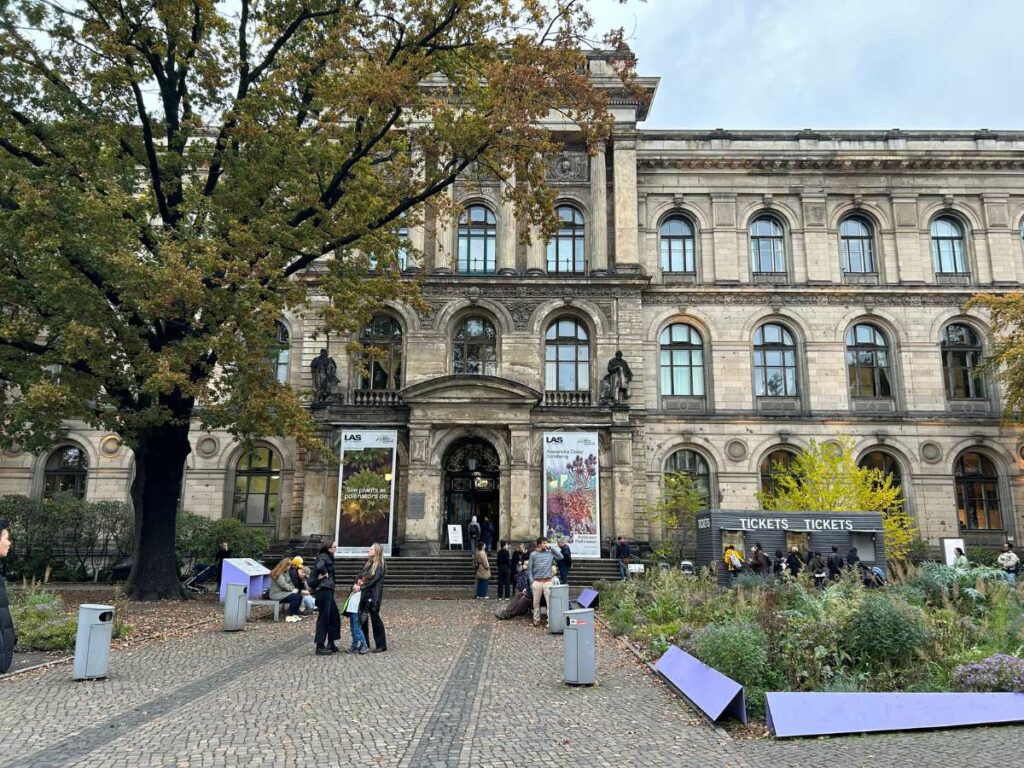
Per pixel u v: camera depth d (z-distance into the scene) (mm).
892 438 37875
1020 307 32594
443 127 21953
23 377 19672
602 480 35125
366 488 33625
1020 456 37719
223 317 19688
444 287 37656
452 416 34500
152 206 21953
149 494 22703
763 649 10375
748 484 37438
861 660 10891
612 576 31672
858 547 28359
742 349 38906
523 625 18375
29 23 19609
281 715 9102
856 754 7781
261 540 32938
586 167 39812
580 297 37781
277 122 21641
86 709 9344
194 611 19688
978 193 40750
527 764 7348
